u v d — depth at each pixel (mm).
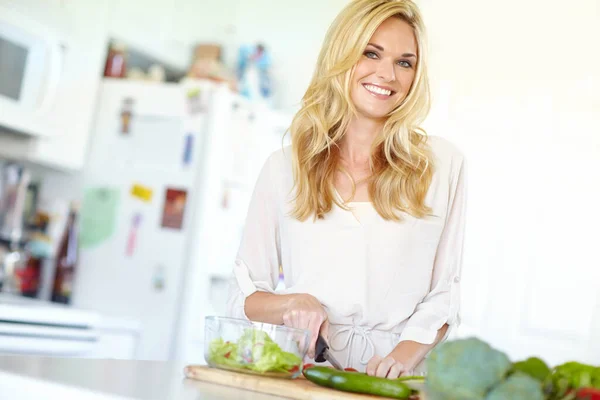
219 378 1140
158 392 967
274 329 1164
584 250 3061
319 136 1560
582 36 3148
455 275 1608
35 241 3117
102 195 3178
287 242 1595
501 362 823
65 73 2969
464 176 1649
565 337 3043
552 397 869
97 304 3119
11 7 2660
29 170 3281
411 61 1575
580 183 3100
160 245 3076
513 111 3225
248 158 3238
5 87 2736
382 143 1584
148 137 3156
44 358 1228
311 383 1147
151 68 3494
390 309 1539
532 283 3115
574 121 3131
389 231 1536
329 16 3754
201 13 3695
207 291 3051
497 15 3289
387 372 1207
